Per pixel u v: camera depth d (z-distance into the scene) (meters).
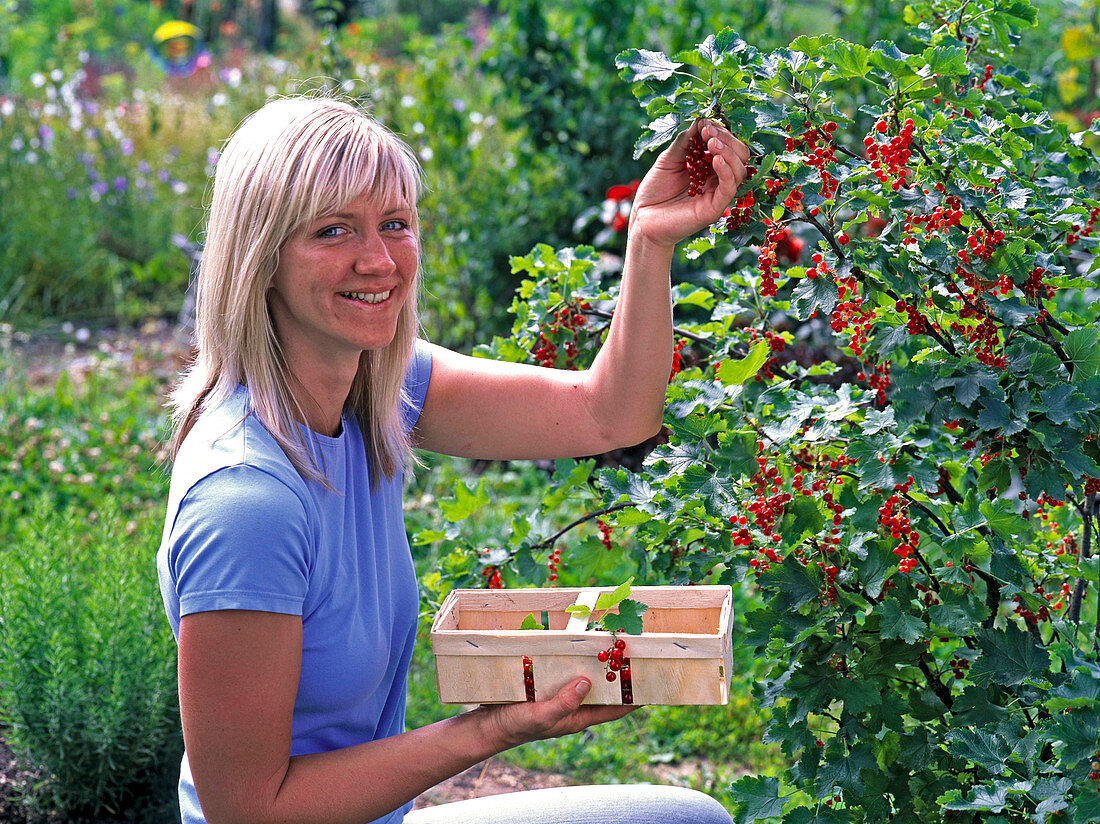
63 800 2.79
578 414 1.79
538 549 2.19
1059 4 5.09
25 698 2.69
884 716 1.78
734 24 5.22
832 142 1.59
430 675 3.41
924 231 1.64
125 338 6.46
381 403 1.64
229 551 1.35
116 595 2.84
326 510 1.51
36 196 7.06
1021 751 1.57
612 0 5.08
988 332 1.64
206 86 9.51
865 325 1.75
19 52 10.11
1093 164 1.99
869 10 5.20
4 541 4.05
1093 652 1.69
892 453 1.65
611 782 3.01
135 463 4.54
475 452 1.87
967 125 1.69
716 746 3.13
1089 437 1.68
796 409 1.80
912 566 1.67
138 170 7.47
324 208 1.43
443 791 2.97
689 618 1.64
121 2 12.40
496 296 5.29
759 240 1.57
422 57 5.80
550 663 1.45
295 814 1.41
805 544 1.80
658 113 1.54
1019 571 1.71
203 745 1.38
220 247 1.47
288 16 13.15
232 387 1.50
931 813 1.80
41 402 5.18
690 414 1.80
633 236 1.62
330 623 1.49
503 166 5.55
